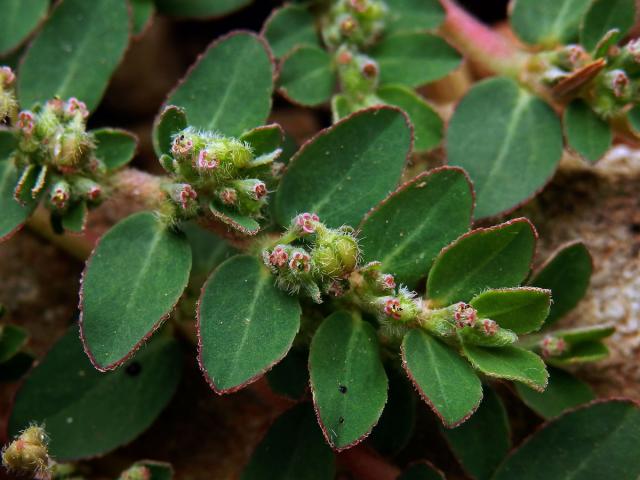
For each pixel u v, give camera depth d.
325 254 0.06
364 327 0.06
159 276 0.06
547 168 0.06
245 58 0.06
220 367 0.05
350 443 0.05
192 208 0.06
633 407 0.06
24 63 0.06
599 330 0.06
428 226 0.06
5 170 0.06
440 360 0.06
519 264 0.06
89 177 0.06
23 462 0.06
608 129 0.06
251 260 0.06
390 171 0.06
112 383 0.06
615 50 0.06
